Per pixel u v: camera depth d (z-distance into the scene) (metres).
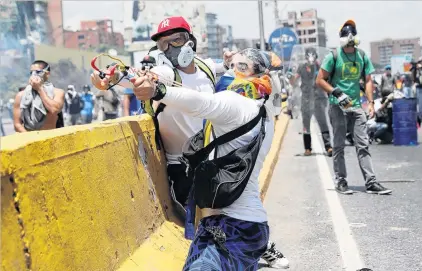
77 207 3.18
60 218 2.96
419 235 5.86
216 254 3.02
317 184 8.86
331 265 5.07
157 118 4.67
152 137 4.75
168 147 4.89
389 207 7.11
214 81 4.68
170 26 4.40
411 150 12.25
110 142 3.84
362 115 7.90
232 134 3.13
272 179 9.53
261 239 3.18
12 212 2.54
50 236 2.83
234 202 3.13
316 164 10.98
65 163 3.11
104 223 3.53
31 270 2.63
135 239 4.04
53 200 2.91
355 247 5.55
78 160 3.28
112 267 3.56
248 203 3.16
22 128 6.52
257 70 3.31
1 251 2.42
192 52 4.15
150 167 4.58
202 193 3.13
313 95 12.05
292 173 10.07
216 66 4.89
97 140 3.62
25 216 2.63
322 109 11.95
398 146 13.04
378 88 25.02
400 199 7.52
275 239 5.96
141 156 4.41
